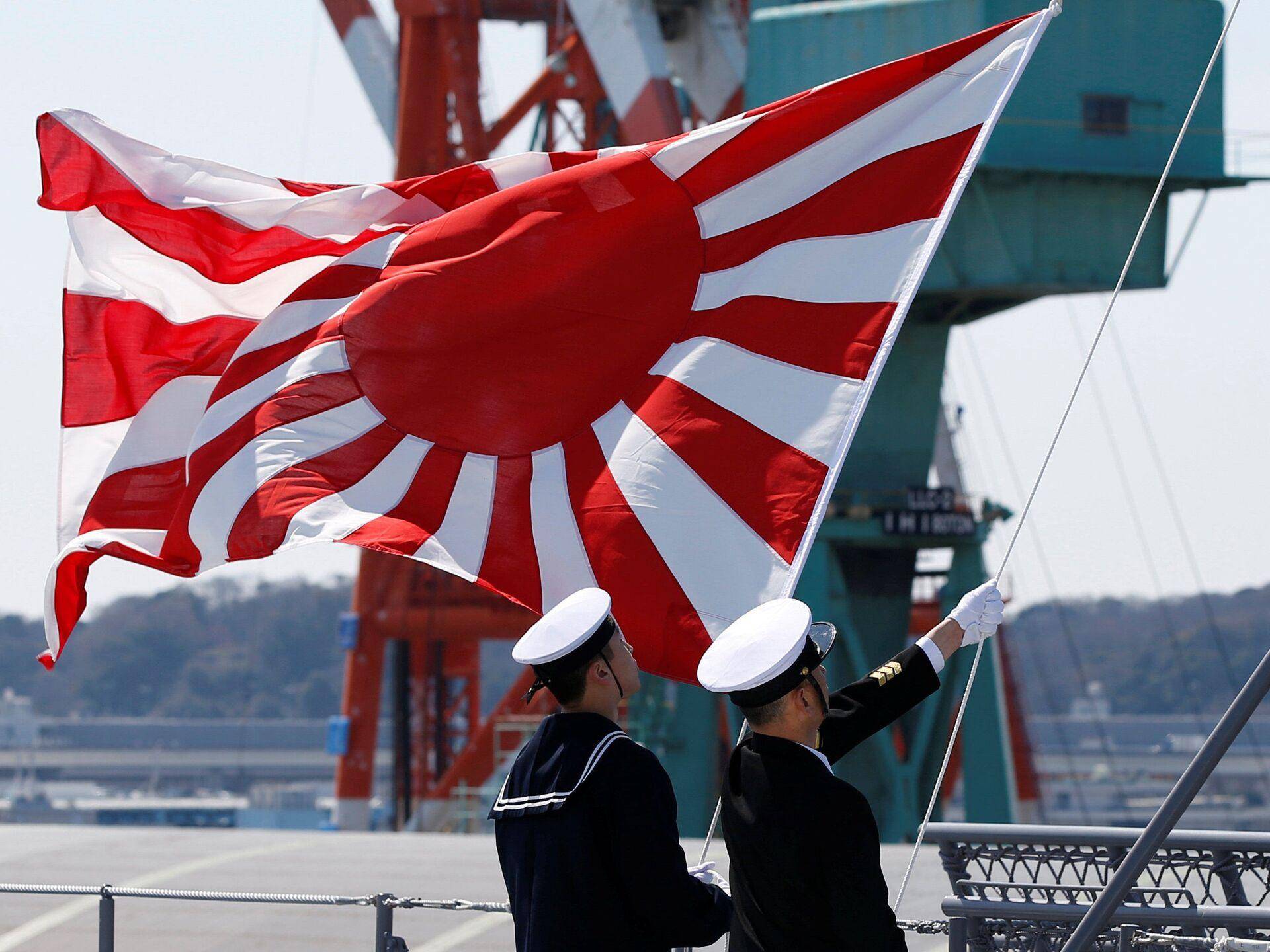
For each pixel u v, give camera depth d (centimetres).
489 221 1791
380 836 4322
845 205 1670
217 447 1759
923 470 8212
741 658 1166
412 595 12562
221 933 3228
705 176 1739
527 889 1196
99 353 1986
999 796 8431
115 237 1983
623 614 1566
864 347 1595
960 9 6875
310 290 1820
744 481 1582
